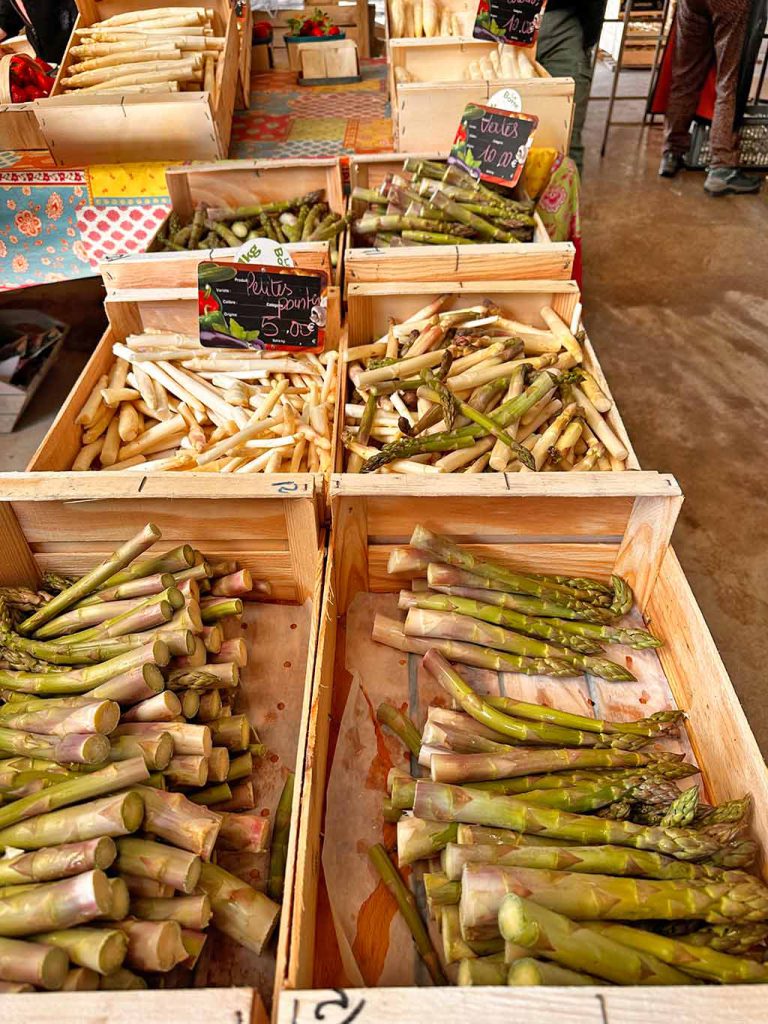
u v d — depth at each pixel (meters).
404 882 1.76
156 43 4.85
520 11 4.47
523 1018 1.18
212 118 4.27
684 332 6.09
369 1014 1.18
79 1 5.15
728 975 1.41
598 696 2.17
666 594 2.27
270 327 2.97
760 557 4.21
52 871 1.43
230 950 1.63
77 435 2.97
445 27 5.91
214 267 2.78
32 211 4.43
